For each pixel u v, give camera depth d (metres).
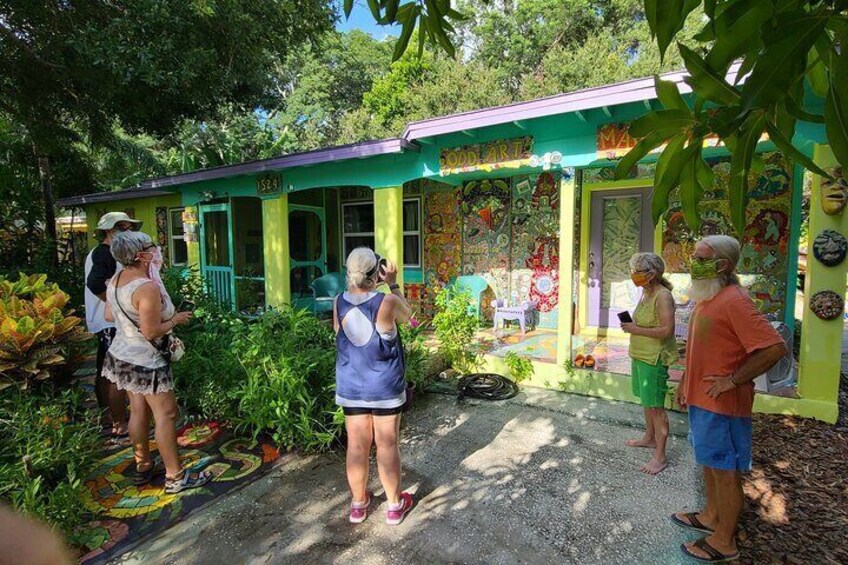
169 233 9.35
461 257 7.44
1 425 3.03
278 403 3.50
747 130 0.96
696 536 2.54
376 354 2.62
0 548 0.51
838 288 3.82
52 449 2.81
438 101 16.77
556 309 6.77
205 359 4.22
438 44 1.67
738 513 2.30
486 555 2.43
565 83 15.73
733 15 0.92
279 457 3.53
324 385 3.82
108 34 5.61
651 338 3.23
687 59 0.94
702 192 1.10
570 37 18.42
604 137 4.41
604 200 6.59
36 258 8.80
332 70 23.75
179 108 8.06
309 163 5.92
